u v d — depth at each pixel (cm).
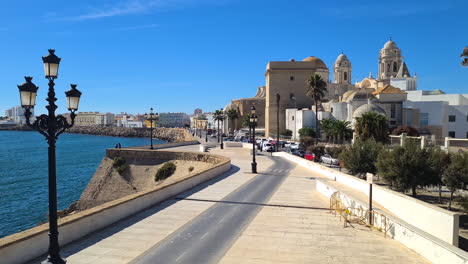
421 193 2755
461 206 2064
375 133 4428
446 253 907
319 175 2864
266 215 1516
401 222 1158
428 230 1313
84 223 1189
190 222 1392
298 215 1519
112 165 4344
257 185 2316
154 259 1005
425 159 2348
